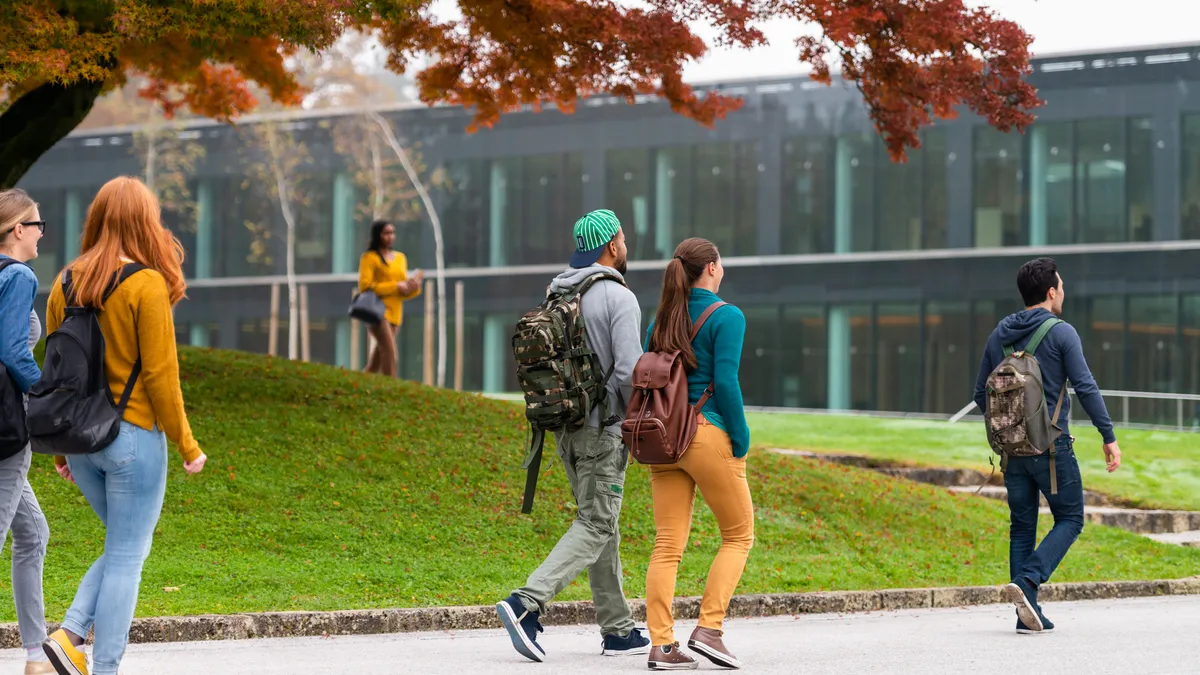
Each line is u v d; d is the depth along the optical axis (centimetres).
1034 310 1129
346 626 1101
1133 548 1842
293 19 1520
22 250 763
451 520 1584
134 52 1941
